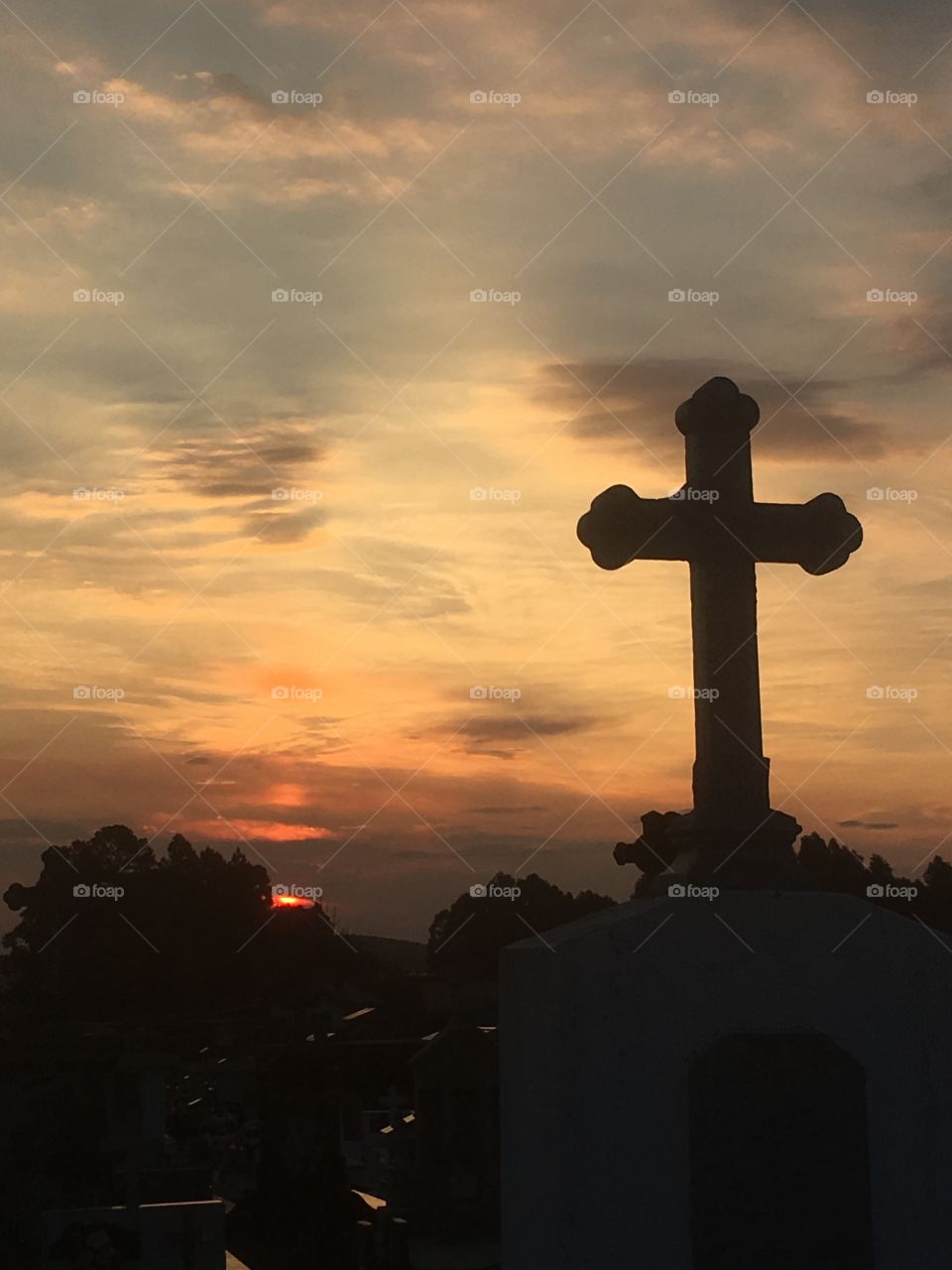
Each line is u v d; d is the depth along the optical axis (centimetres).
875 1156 909
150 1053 2548
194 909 9344
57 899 7700
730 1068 902
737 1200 890
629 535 1009
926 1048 925
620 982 901
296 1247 2283
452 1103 2616
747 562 1019
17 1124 2281
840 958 925
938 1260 905
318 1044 2458
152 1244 1706
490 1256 2292
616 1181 884
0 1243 2083
